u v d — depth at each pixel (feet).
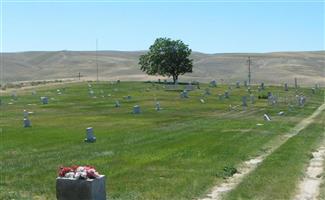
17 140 107.55
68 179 45.47
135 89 286.87
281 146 95.96
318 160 81.00
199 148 93.09
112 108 191.11
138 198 55.42
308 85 410.52
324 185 61.57
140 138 108.68
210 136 111.34
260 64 631.15
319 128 132.98
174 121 147.74
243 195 56.29
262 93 264.52
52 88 298.97
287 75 534.37
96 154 87.35
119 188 60.08
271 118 160.35
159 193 57.47
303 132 121.90
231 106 200.44
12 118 157.38
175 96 244.42
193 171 70.38
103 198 46.62
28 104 209.05
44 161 80.79
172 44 350.64
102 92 267.59
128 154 86.69
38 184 63.26
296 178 65.16
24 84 363.56
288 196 55.93
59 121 148.05
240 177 66.90
